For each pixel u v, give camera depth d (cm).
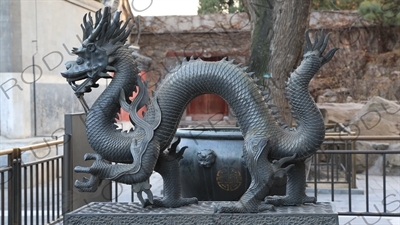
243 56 1708
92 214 294
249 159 291
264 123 297
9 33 833
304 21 642
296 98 303
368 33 1722
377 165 954
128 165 295
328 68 1750
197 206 313
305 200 313
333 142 780
